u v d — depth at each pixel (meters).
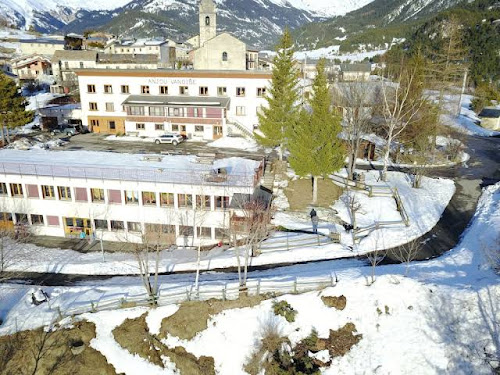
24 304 28.72
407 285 26.77
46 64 110.00
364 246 33.16
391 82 67.31
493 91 100.12
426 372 23.45
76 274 32.66
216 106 62.88
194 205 36.28
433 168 51.25
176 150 57.91
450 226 35.91
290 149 39.84
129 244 37.62
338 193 42.47
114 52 128.38
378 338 25.14
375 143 59.56
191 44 150.38
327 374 24.19
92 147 59.03
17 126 62.00
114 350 26.16
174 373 25.59
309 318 26.33
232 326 26.52
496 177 47.94
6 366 25.14
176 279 30.97
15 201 38.59
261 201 36.72
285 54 48.50
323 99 36.22
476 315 24.92
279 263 31.83
